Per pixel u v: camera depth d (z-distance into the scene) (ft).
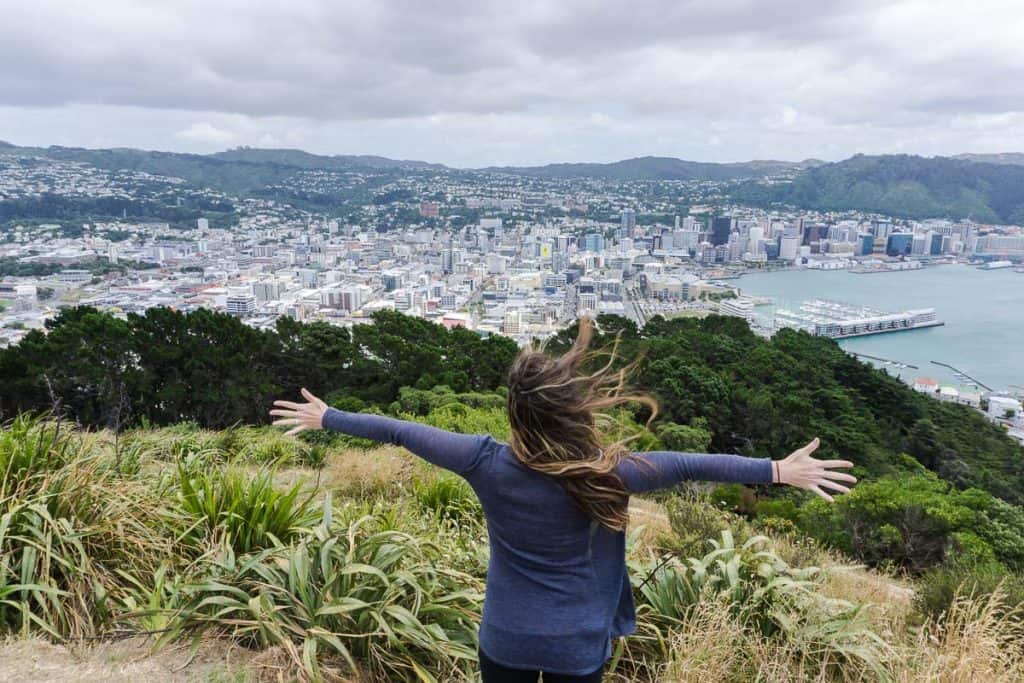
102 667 7.50
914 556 33.30
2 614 8.32
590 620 4.61
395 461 22.79
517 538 4.66
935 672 8.80
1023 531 34.81
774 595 10.03
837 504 35.68
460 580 9.72
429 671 8.16
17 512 9.44
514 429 4.63
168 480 12.49
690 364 102.89
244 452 20.25
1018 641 9.59
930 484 43.29
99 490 10.39
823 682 8.38
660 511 26.86
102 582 9.03
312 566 8.77
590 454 4.56
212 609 8.52
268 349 76.95
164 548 9.95
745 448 91.71
